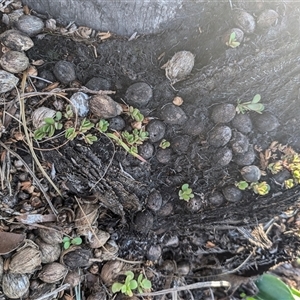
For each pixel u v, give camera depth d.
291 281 0.32
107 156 0.23
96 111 0.22
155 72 0.23
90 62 0.23
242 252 0.29
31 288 0.24
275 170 0.25
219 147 0.24
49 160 0.23
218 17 0.22
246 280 0.30
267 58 0.22
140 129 0.23
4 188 0.23
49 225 0.24
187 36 0.23
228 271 0.29
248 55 0.22
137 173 0.24
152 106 0.23
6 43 0.21
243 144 0.23
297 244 0.29
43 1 0.21
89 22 0.22
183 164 0.25
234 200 0.26
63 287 0.24
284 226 0.28
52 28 0.22
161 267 0.28
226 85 0.22
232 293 0.30
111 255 0.25
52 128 0.22
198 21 0.22
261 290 0.30
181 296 0.29
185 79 0.23
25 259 0.22
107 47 0.22
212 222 0.27
